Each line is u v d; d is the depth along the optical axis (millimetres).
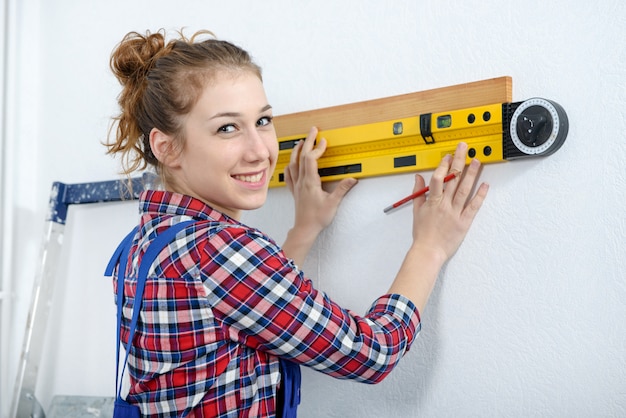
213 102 1165
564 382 1266
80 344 2008
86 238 2027
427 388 1433
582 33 1268
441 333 1419
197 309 1093
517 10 1345
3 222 2037
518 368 1318
